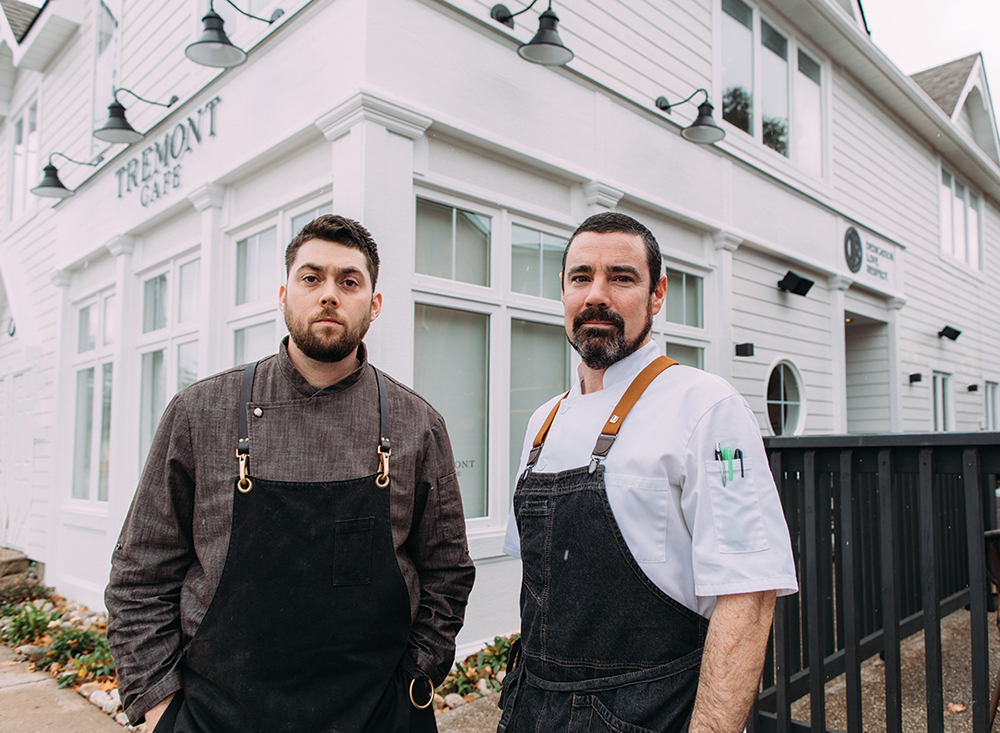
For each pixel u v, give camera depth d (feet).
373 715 4.98
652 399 4.57
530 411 14.42
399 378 11.51
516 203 13.92
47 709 11.37
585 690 4.24
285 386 5.19
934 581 6.36
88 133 21.93
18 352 25.72
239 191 14.99
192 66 16.70
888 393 28.45
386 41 11.64
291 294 5.15
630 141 16.56
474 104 13.01
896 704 6.56
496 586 12.98
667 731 4.03
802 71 24.56
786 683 7.78
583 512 4.43
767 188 21.44
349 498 4.99
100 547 18.65
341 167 11.65
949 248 35.50
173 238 17.11
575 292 4.91
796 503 8.05
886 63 26.18
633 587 4.22
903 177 30.60
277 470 4.93
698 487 4.16
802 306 23.02
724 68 20.70
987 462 6.14
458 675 11.37
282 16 13.65
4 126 29.63
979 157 34.91
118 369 18.30
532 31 14.65
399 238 11.64
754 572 3.96
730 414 4.27
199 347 15.11
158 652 4.85
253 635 4.70
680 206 17.92
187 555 5.11
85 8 22.76
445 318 12.94
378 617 5.00
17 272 26.11
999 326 41.01
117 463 17.85
